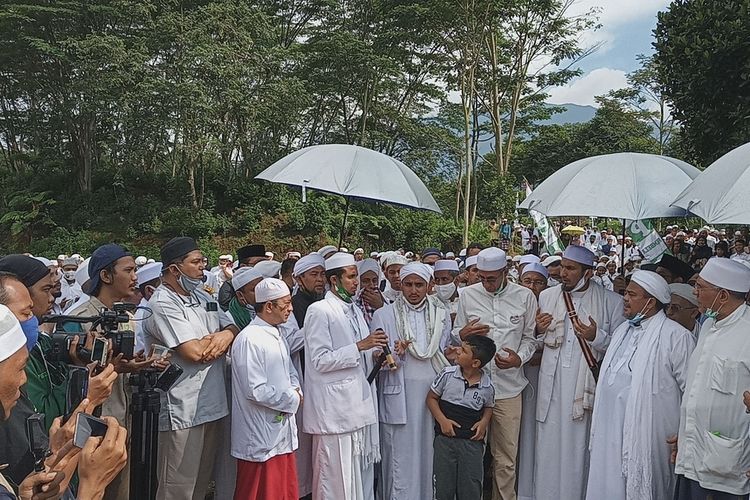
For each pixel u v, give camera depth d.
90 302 3.73
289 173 4.67
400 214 31.00
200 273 4.20
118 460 1.96
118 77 25.59
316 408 4.44
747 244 12.20
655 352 4.19
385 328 4.96
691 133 6.84
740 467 3.49
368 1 33.28
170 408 3.95
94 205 29.55
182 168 31.39
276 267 5.44
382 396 4.90
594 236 21.22
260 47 28.08
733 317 3.65
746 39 5.82
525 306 5.11
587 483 4.66
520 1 28.22
